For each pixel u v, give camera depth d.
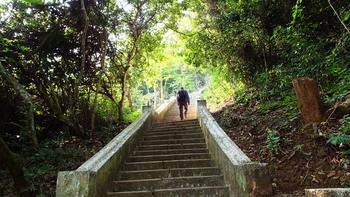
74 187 5.03
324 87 8.36
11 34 10.84
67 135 11.17
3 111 10.64
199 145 9.58
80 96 12.60
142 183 6.66
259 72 13.26
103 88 13.91
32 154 9.31
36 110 11.60
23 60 11.05
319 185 5.64
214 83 20.16
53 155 9.05
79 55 12.40
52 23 11.64
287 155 6.64
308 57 8.73
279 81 10.77
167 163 7.90
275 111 9.56
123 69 14.59
